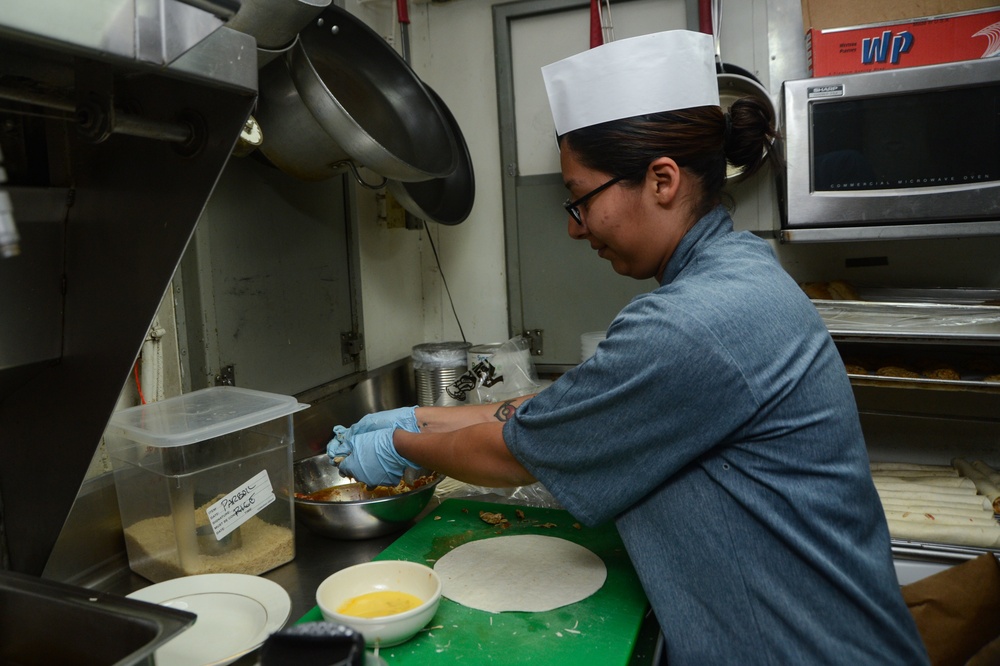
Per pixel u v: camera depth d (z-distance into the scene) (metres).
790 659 0.76
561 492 0.85
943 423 1.88
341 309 1.75
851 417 0.83
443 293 2.22
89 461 0.85
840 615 0.77
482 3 2.06
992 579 1.36
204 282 1.28
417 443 1.04
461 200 1.86
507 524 1.19
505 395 1.80
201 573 1.01
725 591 0.78
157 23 0.55
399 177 1.31
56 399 0.88
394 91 1.51
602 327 2.07
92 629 0.70
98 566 1.08
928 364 1.72
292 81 1.21
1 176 0.51
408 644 0.83
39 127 0.84
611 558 1.06
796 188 1.60
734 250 0.87
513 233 2.11
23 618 0.74
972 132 1.49
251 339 1.42
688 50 0.87
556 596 0.94
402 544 1.12
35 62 0.64
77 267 0.84
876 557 0.82
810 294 1.77
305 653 0.50
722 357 0.75
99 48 0.51
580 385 0.83
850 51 1.66
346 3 1.84
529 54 2.05
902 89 1.51
